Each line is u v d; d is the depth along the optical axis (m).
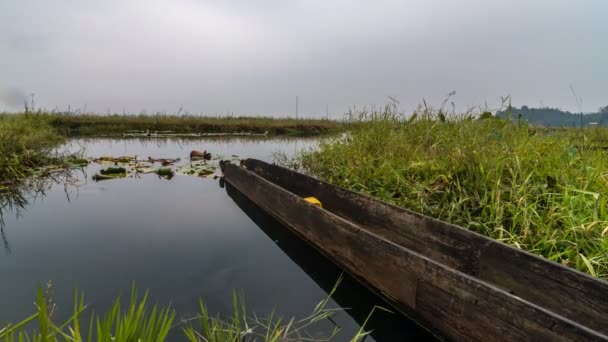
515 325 1.22
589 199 2.25
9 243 2.72
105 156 7.65
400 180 3.31
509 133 3.42
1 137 5.61
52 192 4.48
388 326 1.72
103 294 1.94
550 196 2.45
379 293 1.94
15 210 3.65
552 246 1.99
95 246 2.69
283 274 2.27
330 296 2.00
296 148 10.24
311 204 2.69
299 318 1.77
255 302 1.92
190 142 12.20
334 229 2.33
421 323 1.66
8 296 1.89
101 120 14.90
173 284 2.09
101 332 1.01
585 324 1.48
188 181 5.43
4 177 4.87
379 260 1.89
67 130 13.24
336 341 1.59
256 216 3.62
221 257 2.53
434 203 2.95
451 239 2.13
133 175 5.82
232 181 5.04
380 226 2.76
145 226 3.20
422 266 1.60
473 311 1.36
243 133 16.30
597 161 2.78
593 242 1.87
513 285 1.77
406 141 4.27
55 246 2.67
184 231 3.09
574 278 1.52
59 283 2.06
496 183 2.56
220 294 1.99
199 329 1.63
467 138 3.38
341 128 6.29
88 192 4.53
